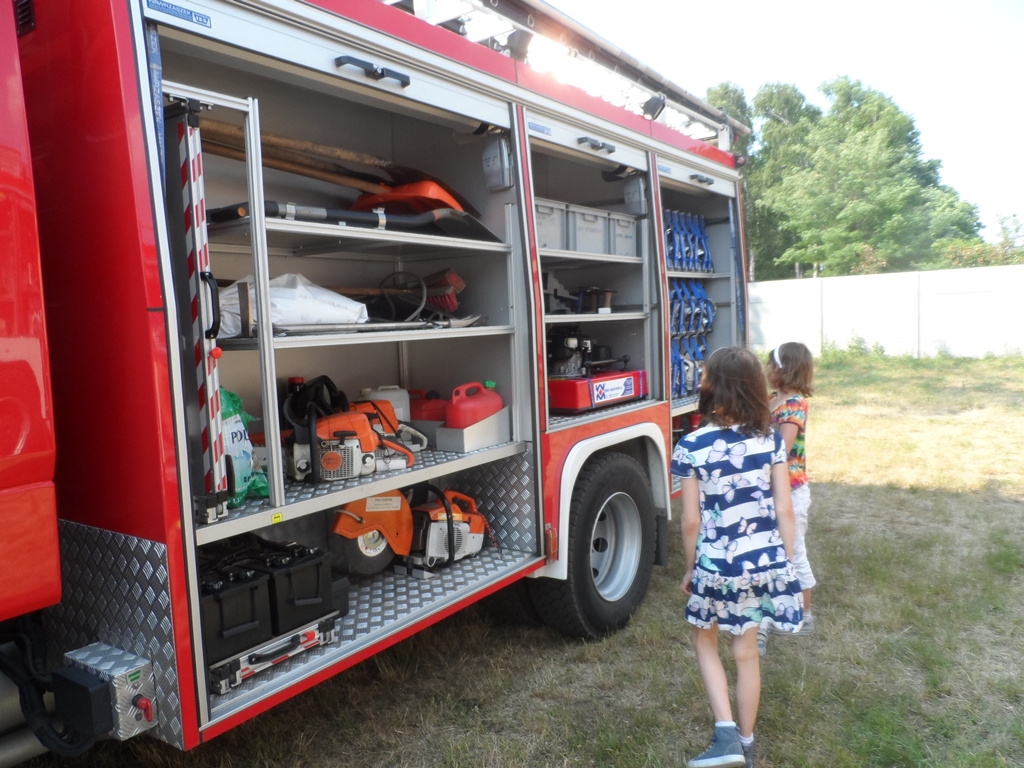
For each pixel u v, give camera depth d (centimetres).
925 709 308
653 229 438
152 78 195
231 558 250
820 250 2898
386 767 280
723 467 260
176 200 210
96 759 273
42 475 184
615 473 392
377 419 316
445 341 370
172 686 197
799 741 287
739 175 552
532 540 344
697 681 335
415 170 348
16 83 179
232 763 279
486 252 341
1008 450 796
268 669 238
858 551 494
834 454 792
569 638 383
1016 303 1499
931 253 2794
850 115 3281
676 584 459
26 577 181
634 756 281
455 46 296
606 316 406
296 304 257
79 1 196
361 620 279
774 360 367
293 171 316
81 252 204
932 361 1532
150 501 196
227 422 231
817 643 371
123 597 207
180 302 212
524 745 292
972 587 431
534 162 487
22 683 203
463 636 384
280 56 234
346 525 309
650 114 449
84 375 208
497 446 337
